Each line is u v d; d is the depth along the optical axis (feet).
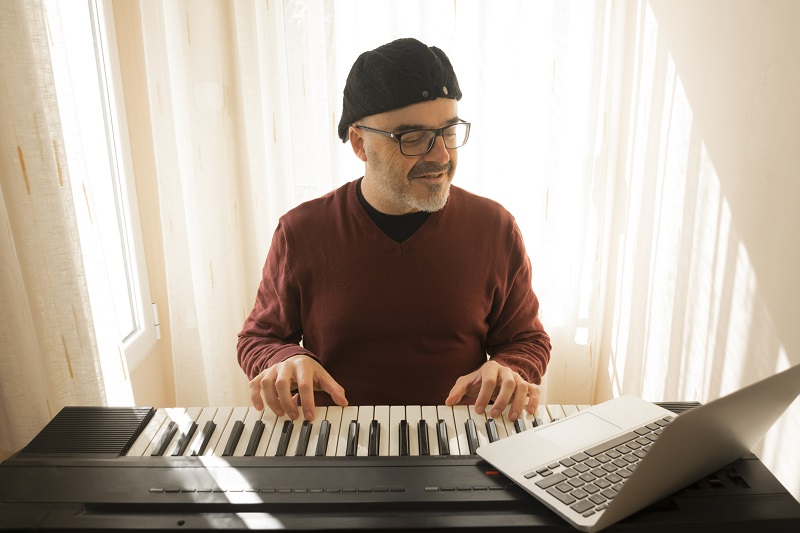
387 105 3.55
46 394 3.72
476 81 6.17
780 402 2.32
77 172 4.17
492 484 2.49
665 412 2.95
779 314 3.40
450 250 4.10
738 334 3.86
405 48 3.61
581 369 6.91
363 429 3.00
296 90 6.19
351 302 4.07
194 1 5.89
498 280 4.26
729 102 4.07
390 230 4.09
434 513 2.35
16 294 3.49
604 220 6.57
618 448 2.65
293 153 6.36
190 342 6.79
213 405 6.83
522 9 6.03
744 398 2.08
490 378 3.19
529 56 6.15
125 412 3.10
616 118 6.52
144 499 2.42
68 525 2.31
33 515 2.37
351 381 4.14
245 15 5.97
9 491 2.50
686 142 4.78
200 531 2.27
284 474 2.57
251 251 6.70
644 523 2.23
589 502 2.31
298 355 3.67
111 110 6.03
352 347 4.13
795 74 3.29
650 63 5.65
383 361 4.11
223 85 6.13
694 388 4.56
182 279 6.59
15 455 2.75
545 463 2.55
